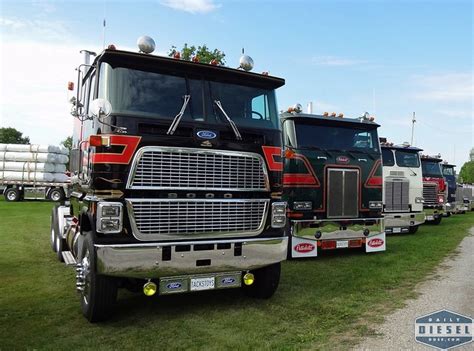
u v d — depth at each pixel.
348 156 9.16
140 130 4.65
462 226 15.49
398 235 12.72
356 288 6.29
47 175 25.38
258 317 5.03
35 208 20.27
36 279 6.69
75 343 4.21
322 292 6.11
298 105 9.11
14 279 6.69
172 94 5.03
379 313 5.10
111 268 4.43
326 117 9.14
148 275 4.63
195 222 4.85
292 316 5.05
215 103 5.21
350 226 9.02
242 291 6.13
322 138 9.02
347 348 4.05
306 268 7.81
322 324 4.76
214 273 5.01
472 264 8.02
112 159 4.50
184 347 4.13
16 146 25.69
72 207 6.67
